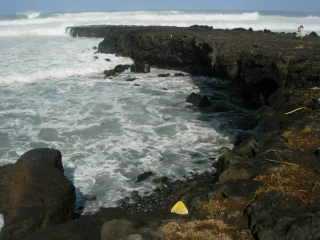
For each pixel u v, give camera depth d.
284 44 22.83
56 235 8.20
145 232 7.41
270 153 10.32
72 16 60.84
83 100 22.00
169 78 27.98
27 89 24.28
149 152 15.44
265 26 52.69
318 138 10.98
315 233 6.76
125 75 28.97
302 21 58.34
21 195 10.21
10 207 10.09
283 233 7.09
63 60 32.16
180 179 13.41
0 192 10.68
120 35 36.00
